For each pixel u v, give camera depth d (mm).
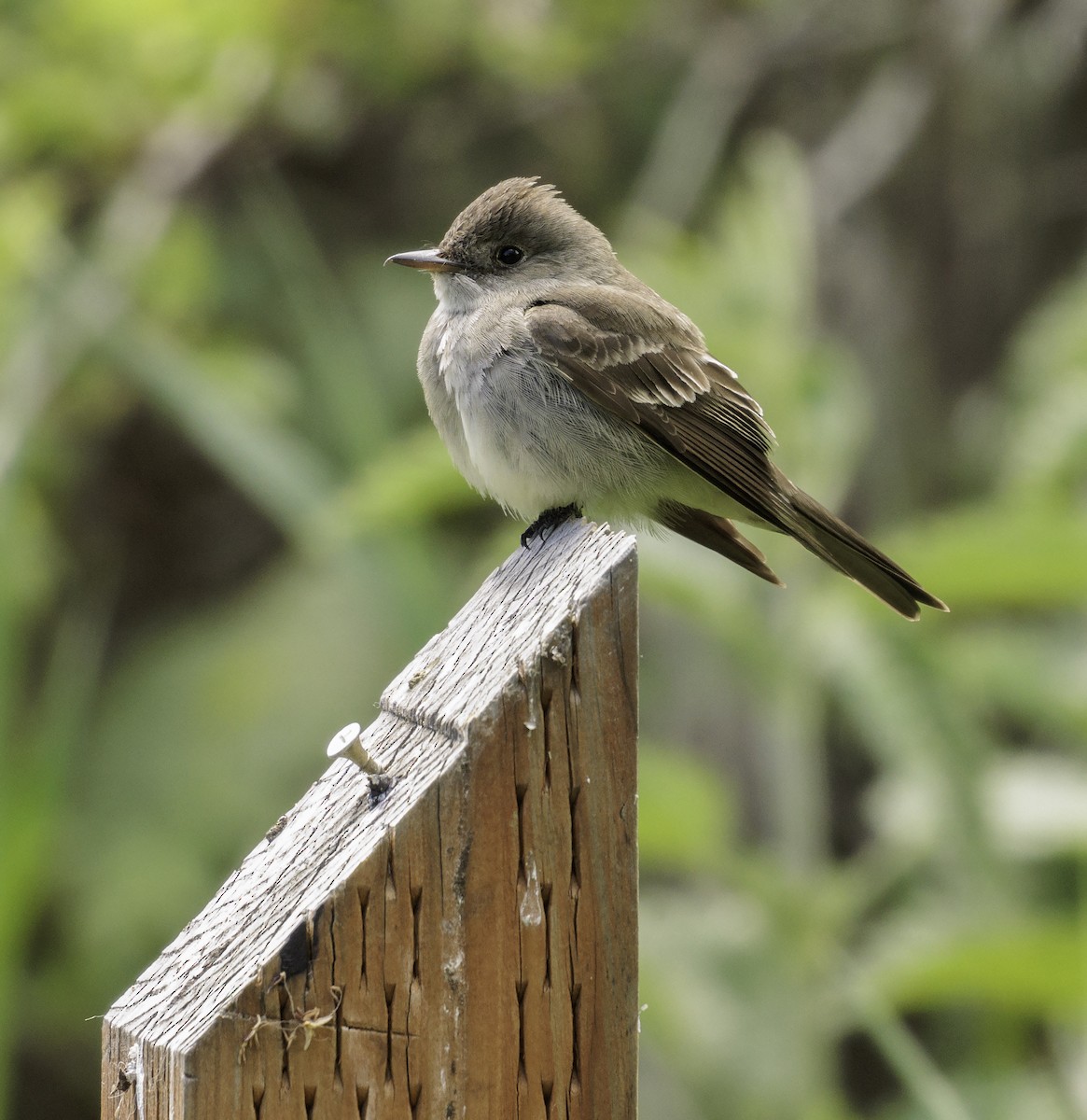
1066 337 11359
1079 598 9047
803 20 15344
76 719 9328
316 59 14156
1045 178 15648
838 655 8977
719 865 8820
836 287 14859
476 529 14555
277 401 13141
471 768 5215
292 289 12703
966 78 15156
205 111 13820
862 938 10414
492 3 14305
